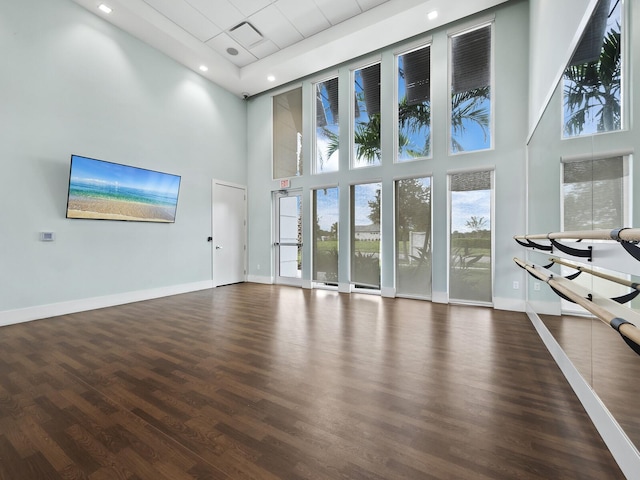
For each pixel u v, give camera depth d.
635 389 1.23
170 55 5.03
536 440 1.41
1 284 3.31
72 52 3.86
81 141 3.94
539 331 2.94
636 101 1.24
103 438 1.46
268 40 4.97
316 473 1.22
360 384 1.97
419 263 4.61
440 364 2.27
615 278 1.38
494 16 3.98
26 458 1.32
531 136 3.40
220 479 1.20
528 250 3.54
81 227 3.95
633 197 1.28
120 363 2.33
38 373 2.16
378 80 5.05
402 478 1.20
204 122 5.67
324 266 5.61
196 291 5.41
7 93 3.33
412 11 4.02
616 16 1.41
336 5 4.24
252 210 6.54
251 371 2.17
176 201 5.07
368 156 5.16
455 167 4.27
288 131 6.12
